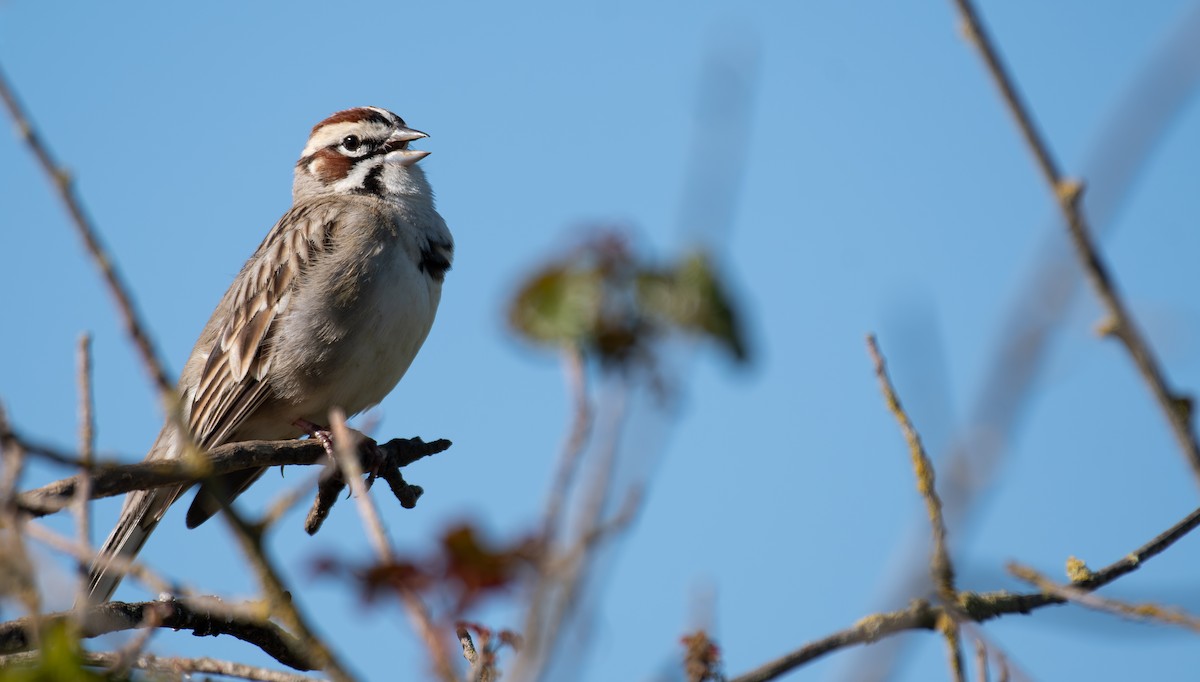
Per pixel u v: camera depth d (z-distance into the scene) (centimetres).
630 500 463
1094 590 836
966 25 482
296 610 612
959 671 676
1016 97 476
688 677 635
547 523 467
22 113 599
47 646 577
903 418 726
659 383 460
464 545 455
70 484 819
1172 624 694
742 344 448
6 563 609
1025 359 471
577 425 480
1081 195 466
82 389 664
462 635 882
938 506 702
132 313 608
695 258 452
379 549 528
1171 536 855
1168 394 473
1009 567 719
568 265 464
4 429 628
